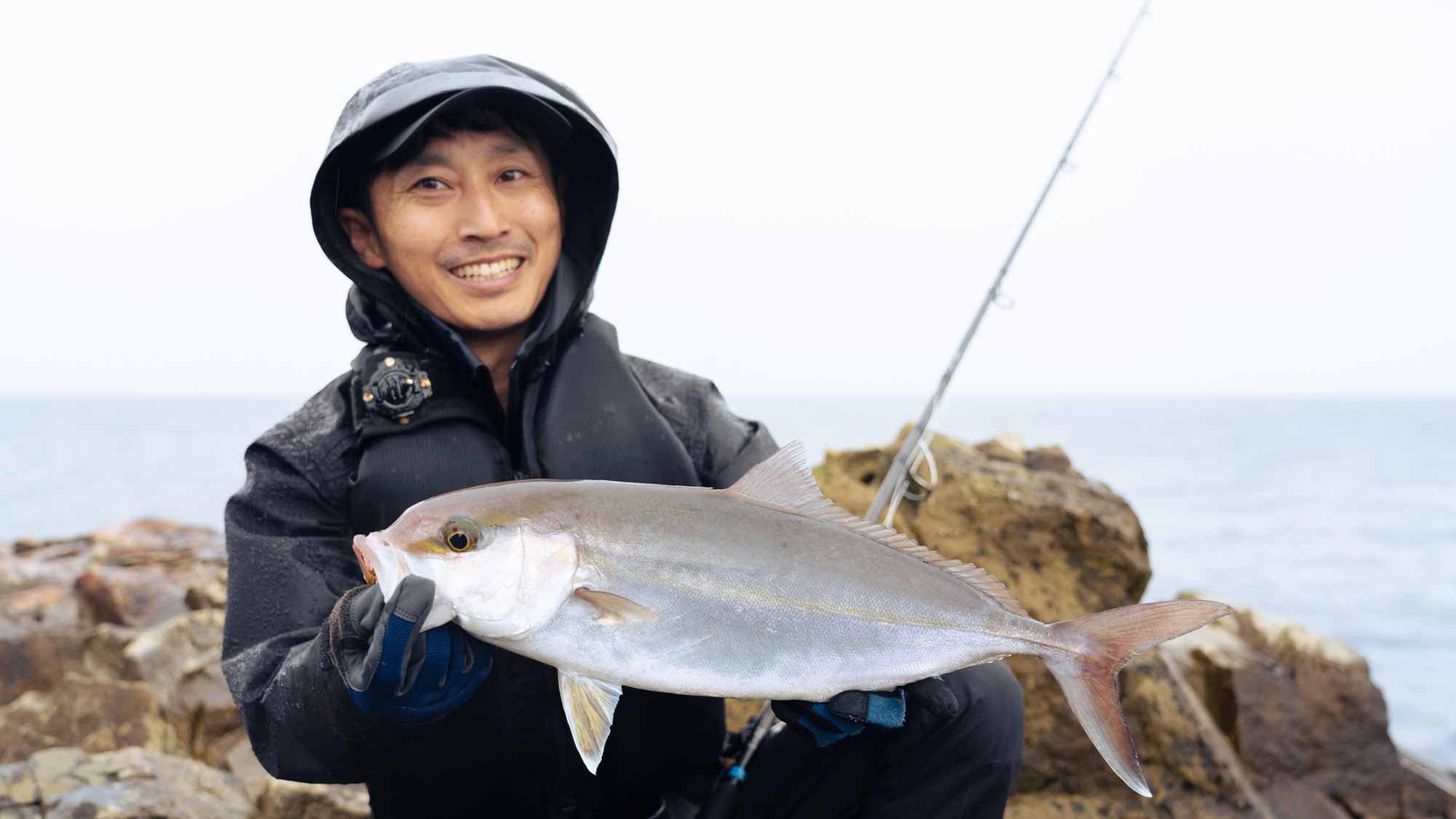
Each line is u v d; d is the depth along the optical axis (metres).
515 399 2.34
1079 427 177.62
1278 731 4.34
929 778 2.32
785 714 2.12
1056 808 3.70
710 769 2.59
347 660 1.81
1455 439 130.75
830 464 4.58
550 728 2.24
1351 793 4.33
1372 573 32.69
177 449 113.94
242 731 4.79
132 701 4.61
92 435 149.38
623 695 2.32
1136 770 1.89
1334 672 4.48
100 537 7.89
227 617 2.20
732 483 2.53
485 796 2.29
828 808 2.38
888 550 2.00
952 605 1.96
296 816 3.74
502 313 2.29
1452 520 48.19
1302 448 112.00
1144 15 3.63
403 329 2.34
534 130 2.35
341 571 2.24
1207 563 34.69
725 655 1.90
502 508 1.84
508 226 2.26
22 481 68.00
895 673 1.96
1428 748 13.90
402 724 1.88
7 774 3.56
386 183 2.26
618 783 2.38
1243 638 4.71
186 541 7.72
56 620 6.25
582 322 2.49
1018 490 4.21
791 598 1.91
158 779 3.65
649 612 1.86
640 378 2.59
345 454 2.27
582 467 2.31
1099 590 4.05
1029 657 3.81
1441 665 20.03
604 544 1.85
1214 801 3.75
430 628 1.82
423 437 2.23
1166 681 3.92
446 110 2.23
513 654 2.20
